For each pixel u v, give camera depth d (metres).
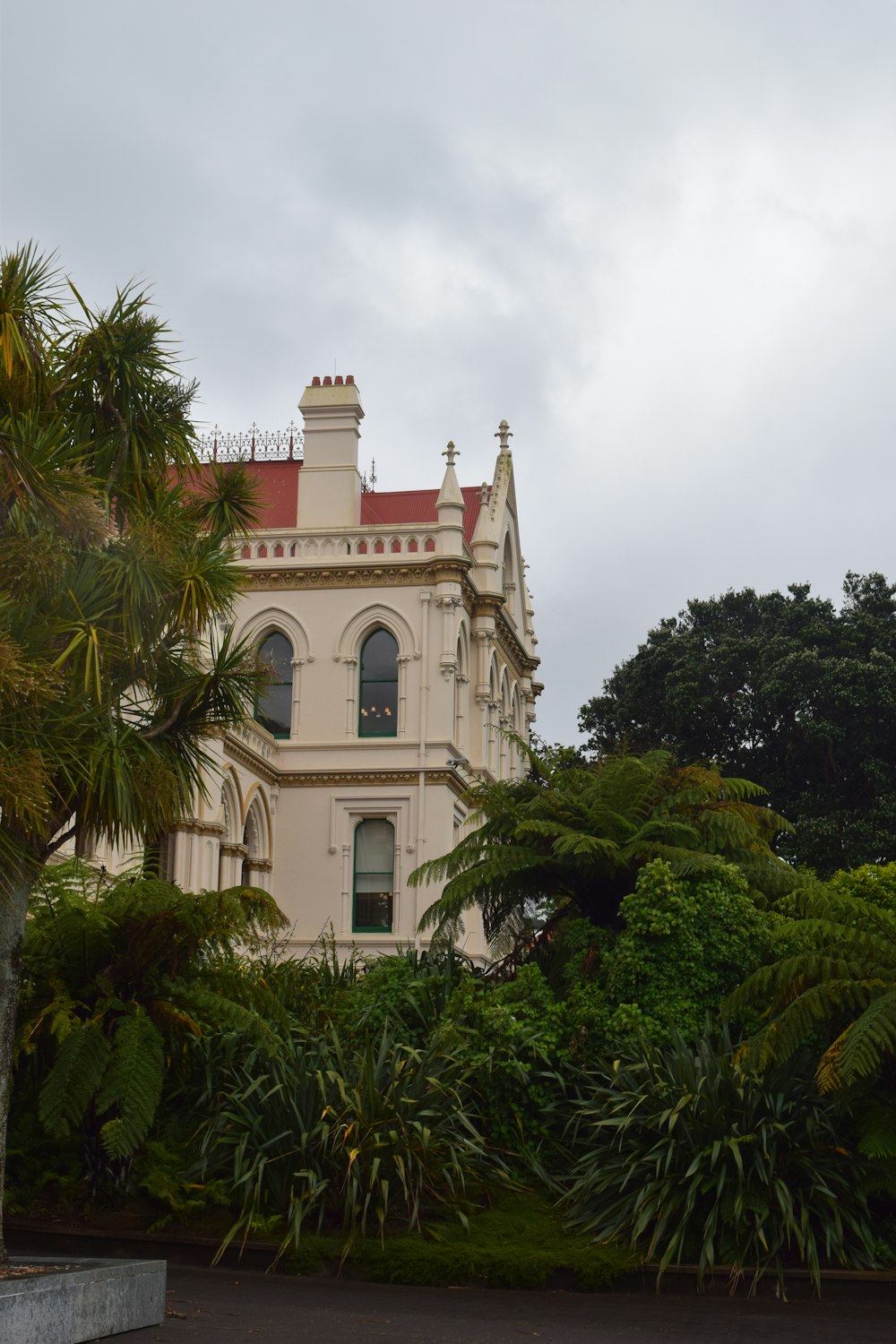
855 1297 13.02
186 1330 10.84
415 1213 13.75
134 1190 14.47
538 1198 14.99
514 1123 15.76
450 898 18.44
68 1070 13.41
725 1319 12.09
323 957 21.33
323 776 39.94
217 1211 14.13
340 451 42.84
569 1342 10.95
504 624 45.00
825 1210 13.73
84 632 11.16
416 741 39.91
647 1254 13.53
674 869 17.47
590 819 18.45
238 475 14.13
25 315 12.49
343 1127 14.03
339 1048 15.33
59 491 11.42
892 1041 13.13
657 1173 13.98
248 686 12.77
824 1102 14.66
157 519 12.73
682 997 16.50
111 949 14.38
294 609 41.06
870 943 14.40
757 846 19.28
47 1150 15.03
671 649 48.88
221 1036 15.93
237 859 35.94
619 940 17.08
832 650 45.59
